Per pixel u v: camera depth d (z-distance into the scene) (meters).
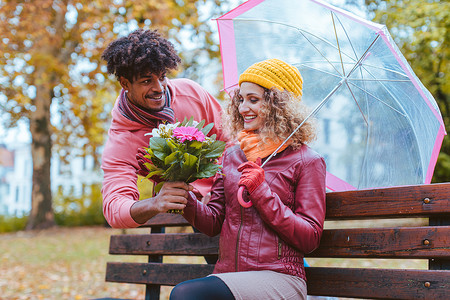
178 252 2.98
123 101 2.78
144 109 2.70
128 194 2.56
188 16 13.33
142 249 3.20
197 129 2.12
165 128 2.19
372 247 2.25
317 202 2.15
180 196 2.14
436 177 9.51
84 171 28.42
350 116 2.60
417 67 9.98
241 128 2.45
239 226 2.20
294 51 2.67
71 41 14.76
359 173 2.62
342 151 2.65
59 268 8.23
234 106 2.46
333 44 2.49
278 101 2.23
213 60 14.03
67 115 15.83
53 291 6.28
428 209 2.11
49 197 16.81
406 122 2.47
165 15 12.09
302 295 2.12
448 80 9.83
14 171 39.47
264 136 2.23
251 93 2.27
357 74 2.48
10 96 14.62
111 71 2.65
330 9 2.21
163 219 3.12
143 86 2.56
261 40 2.77
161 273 3.04
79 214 18.08
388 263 6.42
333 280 2.34
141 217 2.27
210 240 2.82
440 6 8.93
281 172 2.20
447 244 2.04
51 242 12.42
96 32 12.70
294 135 2.25
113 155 2.71
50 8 13.49
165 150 2.10
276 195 2.09
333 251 2.37
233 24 2.88
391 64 2.33
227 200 2.30
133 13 11.95
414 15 9.20
